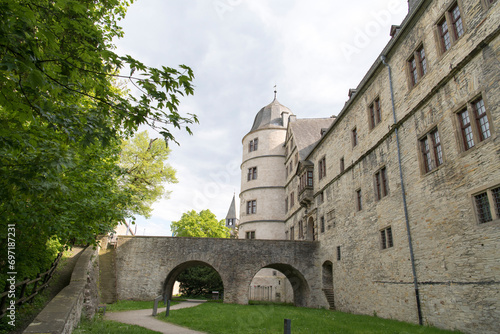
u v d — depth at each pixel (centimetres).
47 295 1324
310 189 2848
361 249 1916
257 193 3869
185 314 1575
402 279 1484
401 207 1543
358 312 1889
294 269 2631
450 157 1240
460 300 1130
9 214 714
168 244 2647
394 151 1645
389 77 1742
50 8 536
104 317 1430
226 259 2588
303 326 1231
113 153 1123
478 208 1106
